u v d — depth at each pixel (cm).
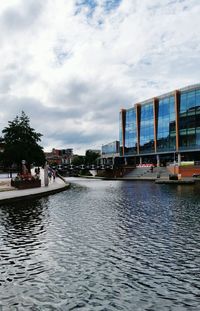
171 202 3123
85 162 18988
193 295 921
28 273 1098
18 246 1434
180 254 1299
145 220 2072
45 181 4972
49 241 1521
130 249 1375
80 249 1381
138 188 5344
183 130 9381
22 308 848
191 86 9188
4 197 3012
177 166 8631
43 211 2511
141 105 11100
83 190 4978
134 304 866
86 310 834
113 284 998
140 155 11081
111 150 14738
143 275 1073
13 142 7206
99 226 1881
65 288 970
